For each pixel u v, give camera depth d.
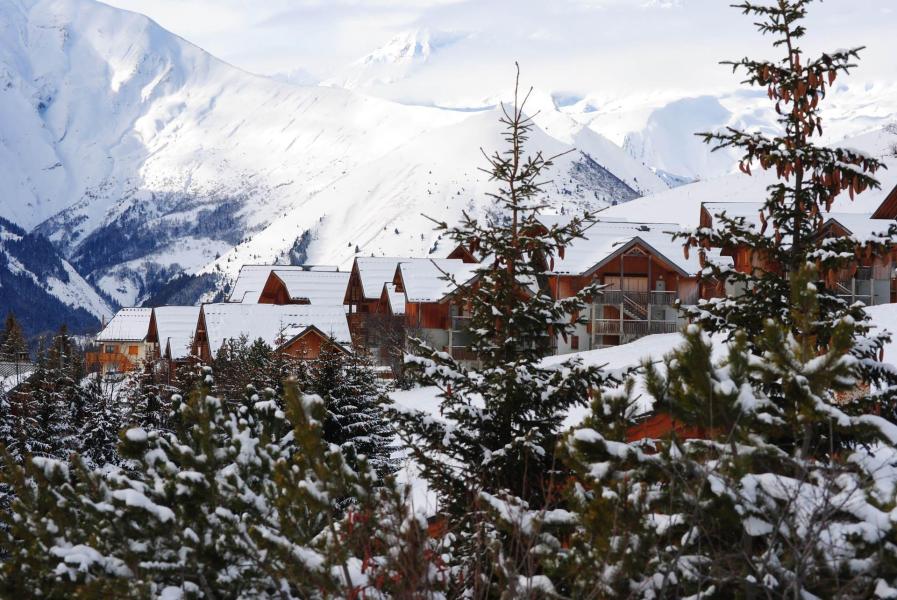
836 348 22.94
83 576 23.92
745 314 34.66
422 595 20.81
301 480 24.45
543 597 21.66
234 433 28.30
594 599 21.28
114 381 151.00
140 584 23.97
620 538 20.98
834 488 20.78
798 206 35.78
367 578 22.38
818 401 22.14
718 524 21.11
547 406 37.69
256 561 24.11
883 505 20.45
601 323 160.25
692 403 22.73
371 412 70.06
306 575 22.55
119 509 24.80
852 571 19.72
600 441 22.69
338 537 23.28
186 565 24.69
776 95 36.34
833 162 35.09
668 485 22.55
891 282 144.38
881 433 22.28
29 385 110.25
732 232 36.09
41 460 27.50
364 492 24.34
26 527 26.81
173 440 28.23
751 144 35.75
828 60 35.19
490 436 37.62
